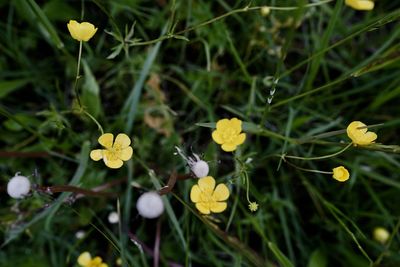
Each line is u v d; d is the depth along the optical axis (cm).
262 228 52
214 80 56
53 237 54
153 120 55
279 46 56
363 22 57
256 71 57
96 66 56
